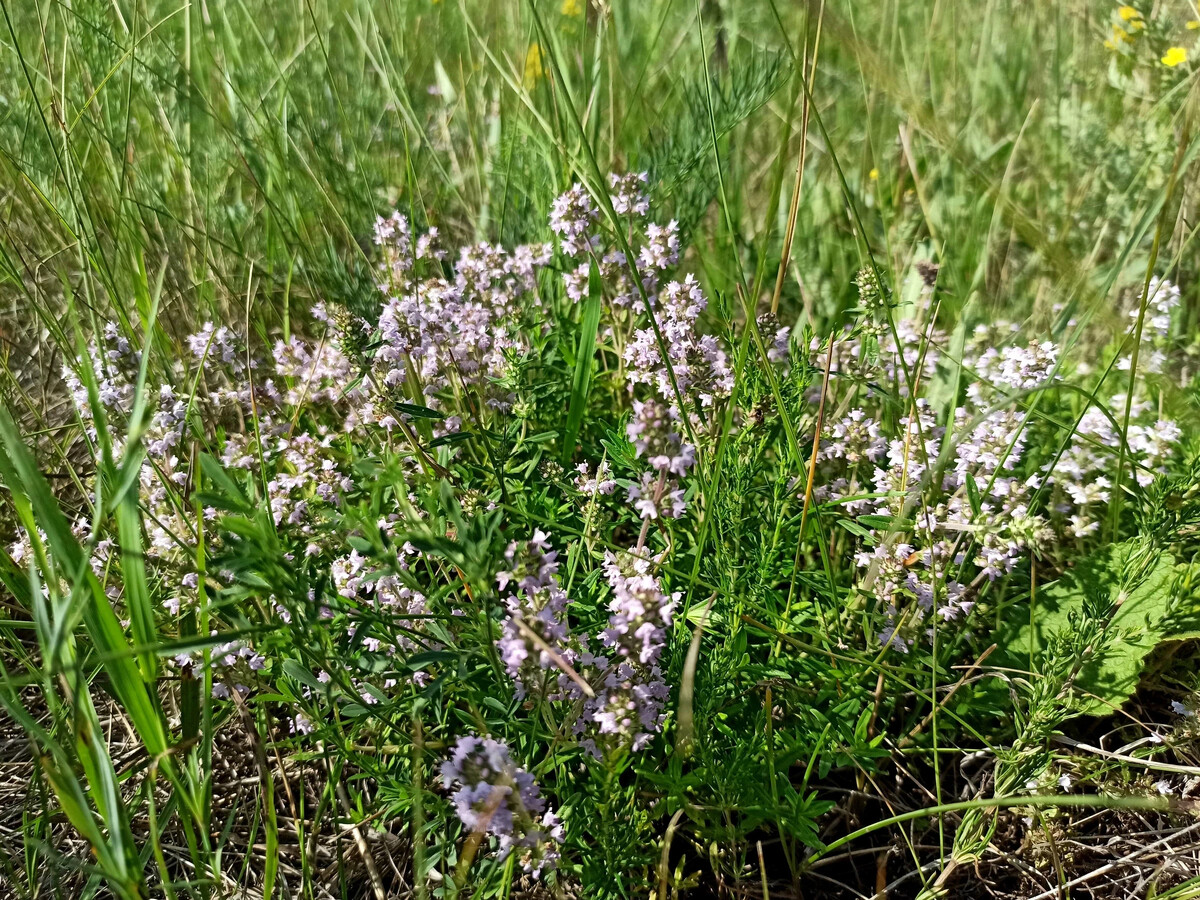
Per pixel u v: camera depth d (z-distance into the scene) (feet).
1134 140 1.25
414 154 1.44
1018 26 1.55
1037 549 0.79
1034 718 0.65
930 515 0.78
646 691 0.60
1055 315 1.07
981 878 0.72
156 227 1.18
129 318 1.03
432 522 0.66
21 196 1.15
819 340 0.92
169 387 0.82
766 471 0.93
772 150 1.49
